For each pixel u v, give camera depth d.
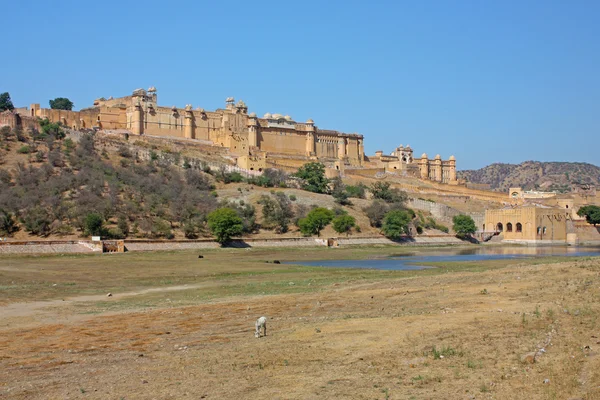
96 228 109.81
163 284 64.75
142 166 157.12
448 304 39.75
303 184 177.50
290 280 66.25
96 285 63.59
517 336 29.06
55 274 72.25
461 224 159.25
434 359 26.16
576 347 26.28
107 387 24.39
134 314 43.31
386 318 35.84
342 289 54.44
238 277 70.94
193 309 44.91
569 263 64.31
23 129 169.00
